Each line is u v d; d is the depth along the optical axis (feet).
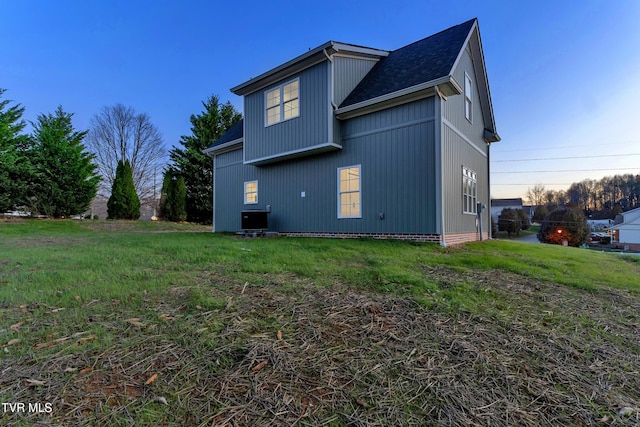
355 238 25.59
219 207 40.93
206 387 4.91
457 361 6.03
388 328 7.34
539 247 28.50
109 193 85.87
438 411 4.58
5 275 11.59
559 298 10.57
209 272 12.26
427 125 22.82
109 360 5.57
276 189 33.27
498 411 4.66
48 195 44.83
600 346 7.09
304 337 6.73
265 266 13.26
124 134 87.20
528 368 5.94
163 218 61.41
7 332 6.63
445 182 23.53
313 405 4.60
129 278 11.12
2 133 39.55
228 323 7.27
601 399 5.12
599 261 20.58
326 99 26.35
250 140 32.81
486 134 35.86
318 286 10.42
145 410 4.33
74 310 8.00
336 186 27.94
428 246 20.89
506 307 9.28
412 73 24.81
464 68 29.48
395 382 5.25
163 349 6.00
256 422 4.20
